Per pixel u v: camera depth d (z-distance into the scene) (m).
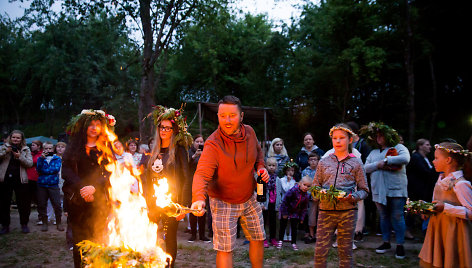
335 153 3.85
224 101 2.89
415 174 6.60
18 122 39.19
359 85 17.05
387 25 16.11
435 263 3.28
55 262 4.90
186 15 14.74
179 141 3.87
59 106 30.75
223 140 2.90
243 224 3.19
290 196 5.79
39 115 39.91
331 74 17.48
